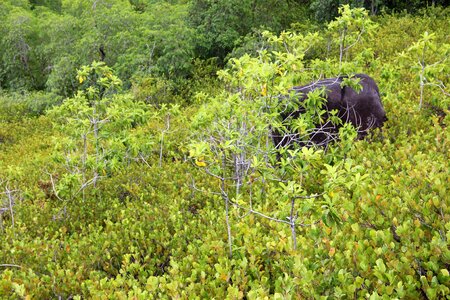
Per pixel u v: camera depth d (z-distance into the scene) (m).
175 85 15.22
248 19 17.22
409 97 7.26
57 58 20.86
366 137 5.94
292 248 3.21
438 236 2.62
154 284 3.06
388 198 3.24
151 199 5.89
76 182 6.32
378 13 16.98
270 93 5.28
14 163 11.60
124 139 6.54
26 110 18.34
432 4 15.39
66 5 24.78
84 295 3.47
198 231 4.36
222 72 6.25
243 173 5.19
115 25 18.72
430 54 9.01
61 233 5.29
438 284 2.39
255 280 2.94
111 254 4.32
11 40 25.33
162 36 16.14
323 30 16.28
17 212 6.20
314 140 6.37
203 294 2.98
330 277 2.71
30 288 3.67
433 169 3.44
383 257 2.76
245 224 3.71
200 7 17.61
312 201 2.96
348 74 6.20
